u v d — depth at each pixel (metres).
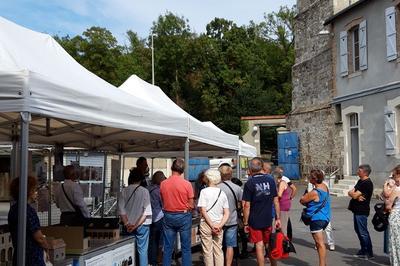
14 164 7.36
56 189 7.21
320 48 25.11
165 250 7.34
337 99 22.72
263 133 45.47
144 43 57.97
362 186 9.30
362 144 20.78
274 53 54.28
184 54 49.25
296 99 27.78
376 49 19.89
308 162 26.08
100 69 44.28
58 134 7.89
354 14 21.38
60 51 6.39
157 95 9.37
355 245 10.87
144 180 8.26
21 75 3.89
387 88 19.14
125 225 7.00
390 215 7.64
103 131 8.75
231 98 47.66
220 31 51.47
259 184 7.45
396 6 18.72
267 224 7.43
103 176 11.56
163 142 10.92
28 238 4.38
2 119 6.36
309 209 7.84
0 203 13.88
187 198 7.39
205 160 22.00
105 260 5.81
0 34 5.09
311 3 26.08
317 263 9.19
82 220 6.71
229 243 7.87
